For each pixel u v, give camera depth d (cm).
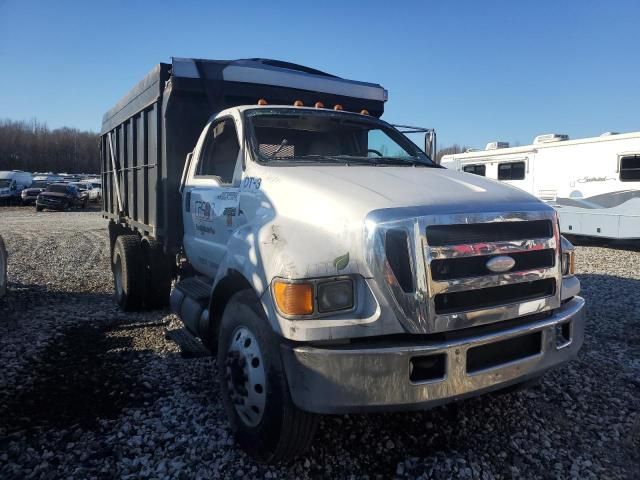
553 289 329
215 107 521
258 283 306
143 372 470
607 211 1480
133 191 711
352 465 330
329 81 589
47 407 401
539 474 328
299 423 293
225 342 344
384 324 280
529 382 382
